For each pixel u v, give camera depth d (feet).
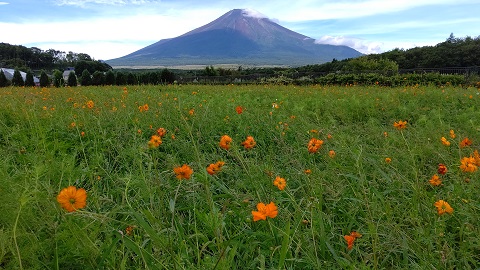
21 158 9.55
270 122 16.72
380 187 9.47
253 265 6.02
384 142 12.60
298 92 43.42
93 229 5.76
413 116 21.70
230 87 58.85
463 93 31.17
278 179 6.69
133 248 5.21
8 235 4.88
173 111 19.57
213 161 11.55
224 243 5.47
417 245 6.18
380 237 6.73
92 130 14.51
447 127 15.16
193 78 98.89
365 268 5.27
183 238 6.11
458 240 7.05
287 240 5.03
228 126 17.34
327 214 7.83
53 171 7.47
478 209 7.14
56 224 5.40
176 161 11.24
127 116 17.74
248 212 7.27
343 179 8.98
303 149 12.59
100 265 5.21
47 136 14.12
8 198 5.22
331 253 6.39
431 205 7.09
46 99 28.09
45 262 5.24
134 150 10.10
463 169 7.24
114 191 8.71
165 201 8.21
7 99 26.21
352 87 54.13
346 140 12.89
